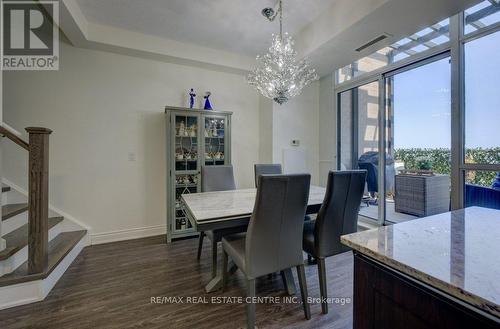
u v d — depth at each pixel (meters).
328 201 1.68
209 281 2.05
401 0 1.91
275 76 2.31
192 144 3.28
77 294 1.86
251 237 1.45
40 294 1.77
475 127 2.23
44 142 1.79
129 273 2.20
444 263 0.66
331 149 3.93
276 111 3.76
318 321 1.56
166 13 2.58
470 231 0.93
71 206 2.89
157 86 3.31
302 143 4.00
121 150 3.13
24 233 2.18
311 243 1.78
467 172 2.30
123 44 2.90
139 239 3.14
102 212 3.04
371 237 0.87
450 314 0.57
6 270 1.77
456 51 2.31
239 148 3.90
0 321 1.55
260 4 2.46
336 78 3.86
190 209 1.78
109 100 3.06
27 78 2.70
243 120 3.91
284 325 1.52
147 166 3.27
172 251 2.73
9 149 2.60
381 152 3.19
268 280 2.09
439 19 2.19
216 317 1.60
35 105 2.73
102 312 1.65
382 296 0.74
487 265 0.64
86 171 2.96
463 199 2.32
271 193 1.44
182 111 3.14
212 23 2.79
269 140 3.80
